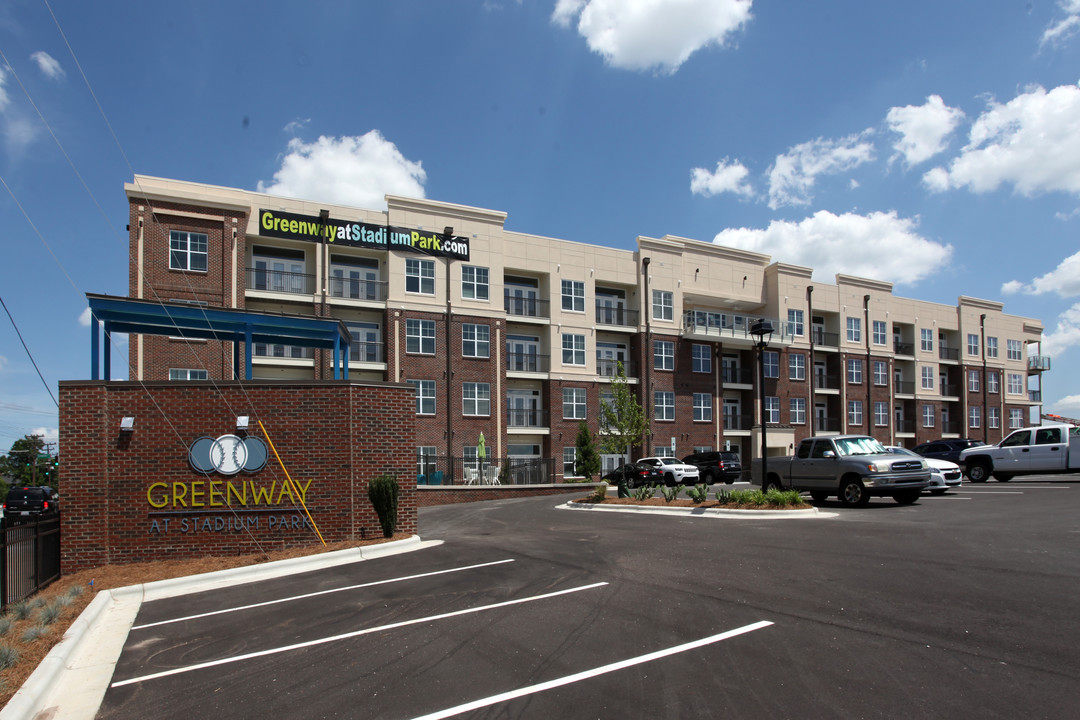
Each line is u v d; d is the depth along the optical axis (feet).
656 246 149.79
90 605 32.07
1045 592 25.29
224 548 44.78
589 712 16.81
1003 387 207.92
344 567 39.42
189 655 24.09
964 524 43.60
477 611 26.96
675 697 17.43
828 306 173.88
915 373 188.24
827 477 60.34
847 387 174.50
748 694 17.38
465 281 125.49
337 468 46.55
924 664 18.79
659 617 24.62
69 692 21.12
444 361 121.60
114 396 44.65
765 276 169.99
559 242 139.13
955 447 91.61
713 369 154.81
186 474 44.80
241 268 105.40
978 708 15.93
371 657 22.16
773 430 159.84
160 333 56.49
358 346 117.39
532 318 133.59
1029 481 77.15
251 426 45.80
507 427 127.54
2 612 30.63
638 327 146.51
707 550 37.55
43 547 38.68
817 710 16.24
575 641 22.40
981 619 22.44
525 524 56.80
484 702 17.87
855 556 33.83
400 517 47.96
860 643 20.75
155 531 44.27
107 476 44.04
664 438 146.41
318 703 18.61
